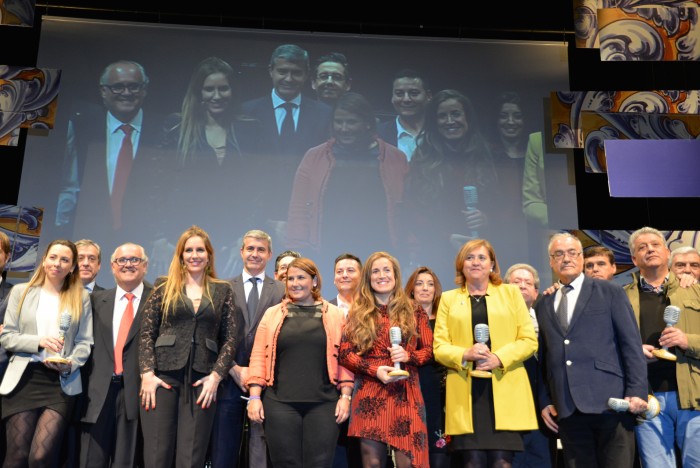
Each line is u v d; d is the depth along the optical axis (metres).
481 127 6.05
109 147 5.79
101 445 3.46
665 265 3.69
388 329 3.33
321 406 3.32
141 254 3.77
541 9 6.20
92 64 5.91
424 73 6.12
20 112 5.48
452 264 5.82
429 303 3.89
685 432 3.42
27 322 3.47
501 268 5.81
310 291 3.55
